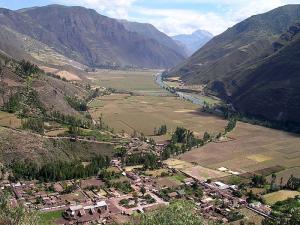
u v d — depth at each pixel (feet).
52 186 618.85
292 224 390.63
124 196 606.14
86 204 564.71
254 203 604.08
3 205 260.21
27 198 565.94
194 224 227.81
